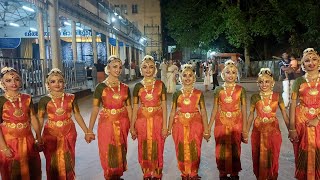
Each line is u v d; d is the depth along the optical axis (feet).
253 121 14.88
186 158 14.51
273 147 13.79
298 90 13.07
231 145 14.62
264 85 13.70
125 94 14.49
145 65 14.55
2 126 12.43
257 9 89.10
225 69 14.55
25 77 35.37
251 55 119.03
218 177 15.93
